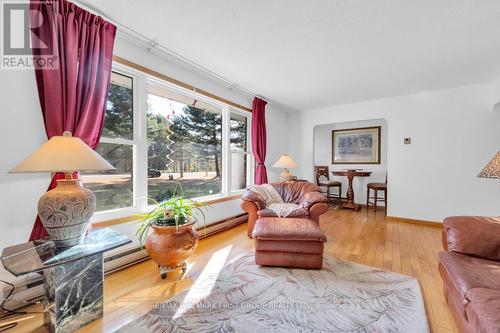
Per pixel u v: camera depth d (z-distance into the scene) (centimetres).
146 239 198
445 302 162
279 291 175
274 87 357
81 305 137
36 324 139
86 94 177
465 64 271
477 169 340
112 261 207
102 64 187
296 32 207
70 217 132
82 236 142
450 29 201
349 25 196
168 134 281
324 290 176
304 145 512
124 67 222
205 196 335
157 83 260
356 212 470
